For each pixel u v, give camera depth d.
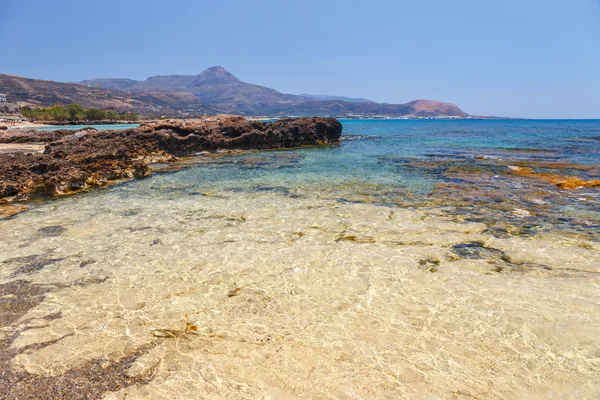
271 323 6.07
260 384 4.72
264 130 35.97
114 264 8.44
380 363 5.05
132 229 10.83
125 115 130.25
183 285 7.41
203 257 8.77
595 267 7.87
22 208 13.30
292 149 35.00
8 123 90.75
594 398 4.38
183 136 31.30
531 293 6.81
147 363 5.15
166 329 5.95
